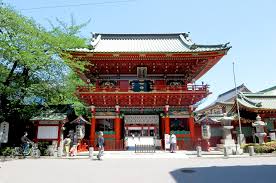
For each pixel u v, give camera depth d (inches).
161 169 609.3
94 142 1201.4
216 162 755.4
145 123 1298.0
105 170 599.2
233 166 657.6
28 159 851.4
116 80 1344.7
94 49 1279.5
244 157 906.1
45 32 1027.9
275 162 752.3
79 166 672.4
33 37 966.4
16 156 906.7
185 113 1268.5
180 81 1342.3
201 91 1208.8
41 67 1019.9
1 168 634.2
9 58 930.1
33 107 1074.7
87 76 1382.9
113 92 1194.0
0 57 930.7
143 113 1288.1
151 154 995.3
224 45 1194.0
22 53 891.4
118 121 1237.7
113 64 1264.8
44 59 977.5
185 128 1278.3
